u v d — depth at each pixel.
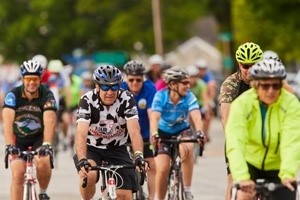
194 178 25.67
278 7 45.72
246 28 46.53
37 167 16.66
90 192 15.00
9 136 16.28
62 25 87.94
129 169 14.67
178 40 83.75
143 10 82.56
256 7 45.97
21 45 90.19
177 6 83.69
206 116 30.12
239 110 12.12
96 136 15.02
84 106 14.58
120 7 85.44
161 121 18.77
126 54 83.31
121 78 14.57
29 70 16.41
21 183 16.16
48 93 16.72
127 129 15.03
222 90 15.01
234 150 11.86
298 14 45.59
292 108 12.10
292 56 46.09
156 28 66.62
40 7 87.56
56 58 89.31
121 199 14.55
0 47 90.75
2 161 26.33
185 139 17.86
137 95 19.06
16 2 90.31
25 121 16.80
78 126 14.48
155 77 26.08
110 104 14.70
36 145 17.00
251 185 11.61
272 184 11.91
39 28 89.25
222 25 71.25
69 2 88.00
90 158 15.03
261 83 11.84
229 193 14.74
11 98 16.55
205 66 33.03
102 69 14.54
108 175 14.45
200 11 83.06
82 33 86.44
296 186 11.70
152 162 19.00
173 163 18.12
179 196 18.06
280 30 45.78
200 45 118.75
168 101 18.50
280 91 12.12
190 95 18.64
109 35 83.44
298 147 11.91
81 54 87.56
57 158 30.33
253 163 12.45
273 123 12.16
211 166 28.86
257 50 14.80
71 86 34.72
